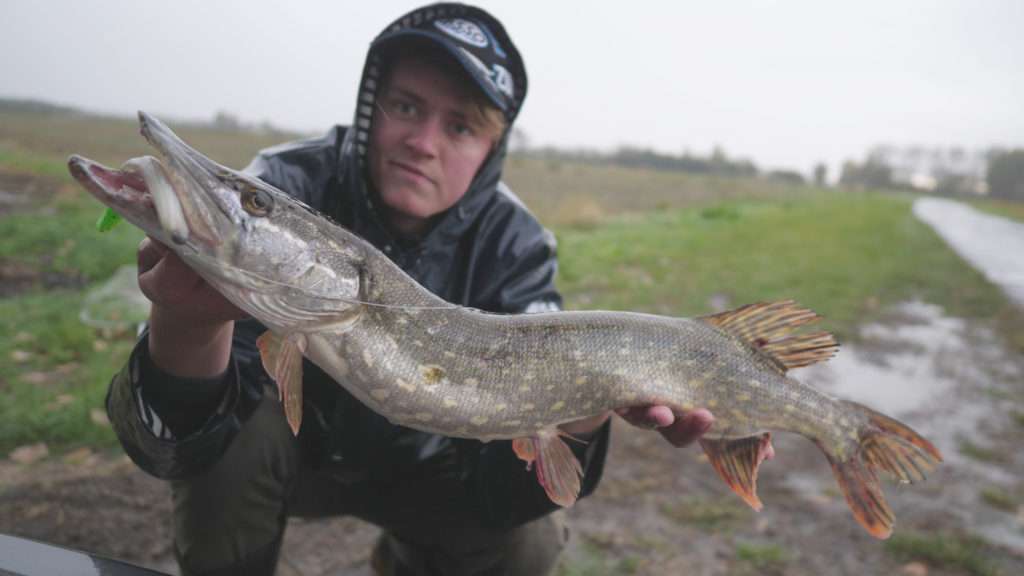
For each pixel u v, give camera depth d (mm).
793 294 3059
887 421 790
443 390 633
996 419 1733
